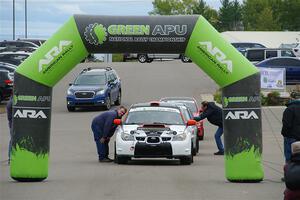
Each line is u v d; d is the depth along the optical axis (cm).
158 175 2088
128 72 7106
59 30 1919
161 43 1920
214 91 5600
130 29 1903
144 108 2486
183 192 1753
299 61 5428
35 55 1917
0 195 1708
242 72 1898
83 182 1939
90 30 1903
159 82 6266
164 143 2308
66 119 4212
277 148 3006
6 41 7225
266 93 4803
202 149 3008
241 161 1917
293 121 1770
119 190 1788
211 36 1903
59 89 5900
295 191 1080
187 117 2695
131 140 2327
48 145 1961
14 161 1938
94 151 2878
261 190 1786
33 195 1708
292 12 16500
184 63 8331
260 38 11438
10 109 2359
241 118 1909
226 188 1822
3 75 4828
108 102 4684
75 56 1928
